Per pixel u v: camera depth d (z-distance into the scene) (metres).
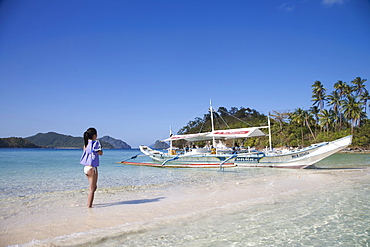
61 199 8.16
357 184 10.98
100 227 5.23
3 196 9.00
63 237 4.63
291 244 4.31
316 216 6.00
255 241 4.46
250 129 22.19
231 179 13.59
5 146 192.25
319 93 61.41
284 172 17.16
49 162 28.61
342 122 65.50
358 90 59.72
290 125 64.06
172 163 22.58
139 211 6.48
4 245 4.24
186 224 5.42
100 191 9.75
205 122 90.50
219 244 4.32
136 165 24.72
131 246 4.24
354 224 5.40
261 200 7.74
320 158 18.72
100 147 6.77
